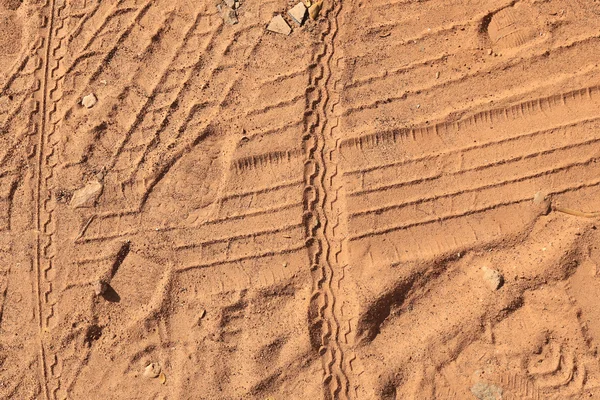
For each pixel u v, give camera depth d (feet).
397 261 10.70
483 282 10.45
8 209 11.72
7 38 12.60
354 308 10.65
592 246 10.20
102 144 11.79
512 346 10.13
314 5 11.91
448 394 10.15
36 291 11.35
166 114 11.76
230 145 11.51
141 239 11.35
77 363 11.05
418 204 10.93
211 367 10.71
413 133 11.23
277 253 11.03
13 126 12.05
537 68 11.10
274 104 11.58
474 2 11.60
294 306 10.81
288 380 10.59
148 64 12.05
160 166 11.56
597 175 10.54
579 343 9.94
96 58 12.19
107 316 11.14
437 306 10.62
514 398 9.96
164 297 11.03
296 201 11.15
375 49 11.68
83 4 12.50
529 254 10.46
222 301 10.94
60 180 11.72
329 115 11.46
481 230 10.71
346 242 10.94
